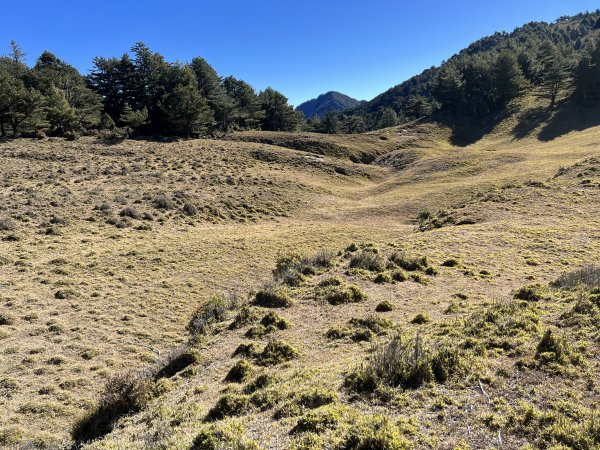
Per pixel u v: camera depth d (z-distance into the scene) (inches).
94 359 713.6
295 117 5629.9
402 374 371.6
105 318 860.0
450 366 376.5
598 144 2815.0
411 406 328.5
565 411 296.4
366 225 1916.8
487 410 310.0
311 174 2901.1
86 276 1075.3
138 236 1480.1
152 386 514.3
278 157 3127.5
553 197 1395.2
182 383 510.0
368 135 4352.9
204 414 391.2
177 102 3567.9
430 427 296.5
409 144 4018.2
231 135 3991.1
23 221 1456.7
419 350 396.2
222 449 289.3
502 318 482.9
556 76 4170.8
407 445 266.5
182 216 1797.5
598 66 4045.3
